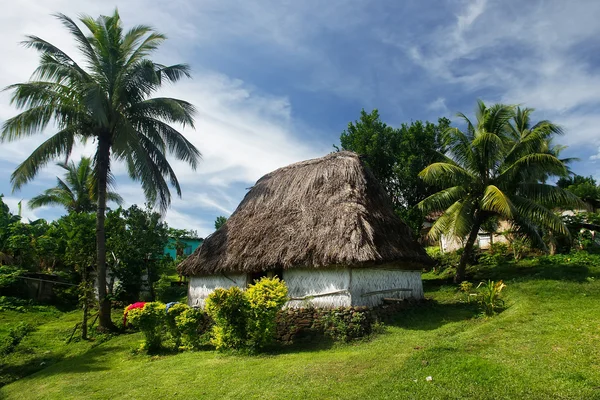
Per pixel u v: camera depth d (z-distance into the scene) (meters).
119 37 16.20
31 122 14.59
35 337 14.49
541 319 9.20
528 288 12.97
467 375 6.29
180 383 7.83
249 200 15.93
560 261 17.42
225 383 7.46
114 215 20.78
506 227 23.17
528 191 16.84
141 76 15.51
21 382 10.02
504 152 17.50
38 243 24.14
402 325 11.28
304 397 6.27
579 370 6.15
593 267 15.48
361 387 6.39
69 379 9.34
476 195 17.80
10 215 29.41
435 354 7.37
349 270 11.24
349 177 13.59
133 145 15.44
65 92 14.86
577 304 10.43
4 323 16.50
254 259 12.56
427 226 26.72
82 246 16.50
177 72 16.81
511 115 17.27
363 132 23.11
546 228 19.03
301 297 11.95
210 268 13.95
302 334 10.71
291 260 11.62
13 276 20.11
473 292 15.38
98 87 14.13
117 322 16.69
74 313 19.31
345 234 11.30
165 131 16.77
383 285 12.59
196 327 11.31
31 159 14.80
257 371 7.96
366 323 10.50
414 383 6.24
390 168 23.03
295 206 13.80
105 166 15.70
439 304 14.32
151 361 10.34
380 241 11.91
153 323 11.37
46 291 20.89
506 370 6.32
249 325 9.88
